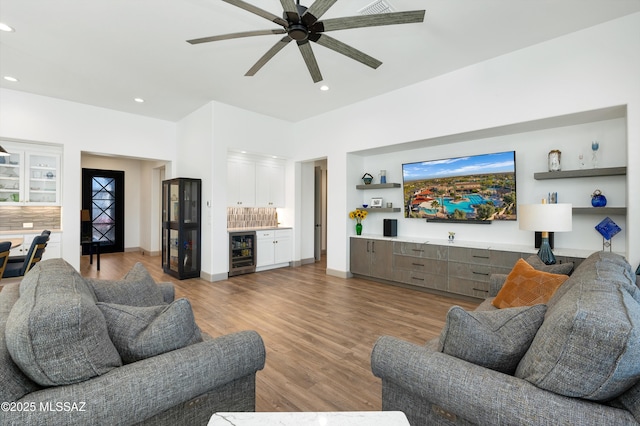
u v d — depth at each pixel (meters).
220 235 5.32
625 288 1.23
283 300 4.13
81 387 0.98
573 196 3.71
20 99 4.73
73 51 3.54
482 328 1.21
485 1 2.68
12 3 2.72
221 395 1.34
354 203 5.58
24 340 0.91
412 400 1.28
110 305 1.27
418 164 5.01
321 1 1.96
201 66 3.90
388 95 4.74
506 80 3.59
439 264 4.37
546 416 0.91
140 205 8.75
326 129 5.74
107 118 5.52
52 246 4.99
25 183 5.13
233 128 5.45
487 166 4.27
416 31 3.13
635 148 2.84
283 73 4.09
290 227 6.55
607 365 0.85
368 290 4.65
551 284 2.12
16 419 0.86
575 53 3.15
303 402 1.96
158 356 1.19
